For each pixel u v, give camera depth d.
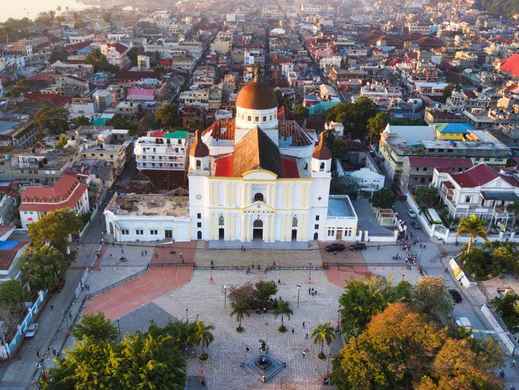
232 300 117.62
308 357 104.81
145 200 156.88
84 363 83.88
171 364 86.12
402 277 133.38
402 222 158.12
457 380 79.75
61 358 101.06
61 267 121.94
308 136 165.12
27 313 111.81
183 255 141.25
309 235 150.12
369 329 93.12
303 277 132.75
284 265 137.62
